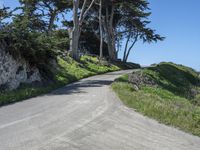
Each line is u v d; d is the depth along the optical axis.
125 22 63.12
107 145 10.31
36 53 25.09
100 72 42.66
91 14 59.12
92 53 67.06
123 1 55.56
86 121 12.99
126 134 11.55
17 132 11.23
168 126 12.93
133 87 25.61
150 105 15.70
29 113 14.45
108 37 59.69
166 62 60.84
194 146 10.75
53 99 18.80
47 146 9.85
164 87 37.09
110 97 19.44
